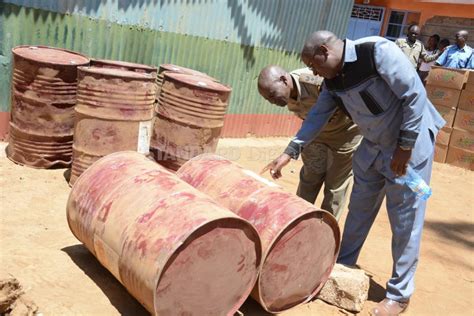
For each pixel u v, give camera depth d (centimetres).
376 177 405
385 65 333
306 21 991
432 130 375
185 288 303
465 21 1449
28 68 541
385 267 498
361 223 424
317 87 429
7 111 637
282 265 348
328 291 394
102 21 678
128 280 311
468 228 673
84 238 356
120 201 334
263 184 371
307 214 341
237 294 331
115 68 560
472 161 1016
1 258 375
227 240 309
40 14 618
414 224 378
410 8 1579
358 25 1711
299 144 393
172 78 562
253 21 884
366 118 369
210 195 375
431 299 444
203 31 811
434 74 1053
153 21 737
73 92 571
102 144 523
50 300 333
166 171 360
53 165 587
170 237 292
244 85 923
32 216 461
